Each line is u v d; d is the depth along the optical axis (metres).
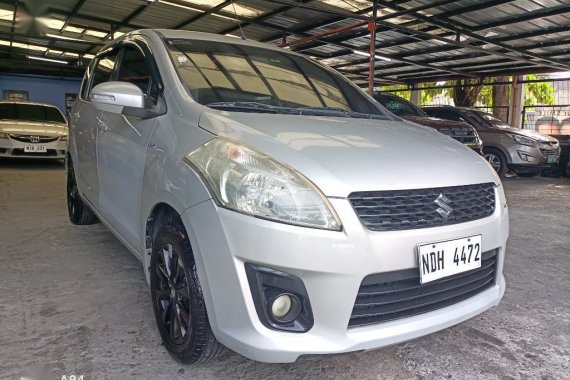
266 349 1.51
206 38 2.72
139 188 2.18
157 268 2.00
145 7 9.42
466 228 1.78
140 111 2.16
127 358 1.95
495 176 2.07
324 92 2.69
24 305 2.39
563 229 4.82
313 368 1.96
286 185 1.54
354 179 1.59
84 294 2.56
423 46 11.55
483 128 8.97
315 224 1.51
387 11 9.02
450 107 9.55
